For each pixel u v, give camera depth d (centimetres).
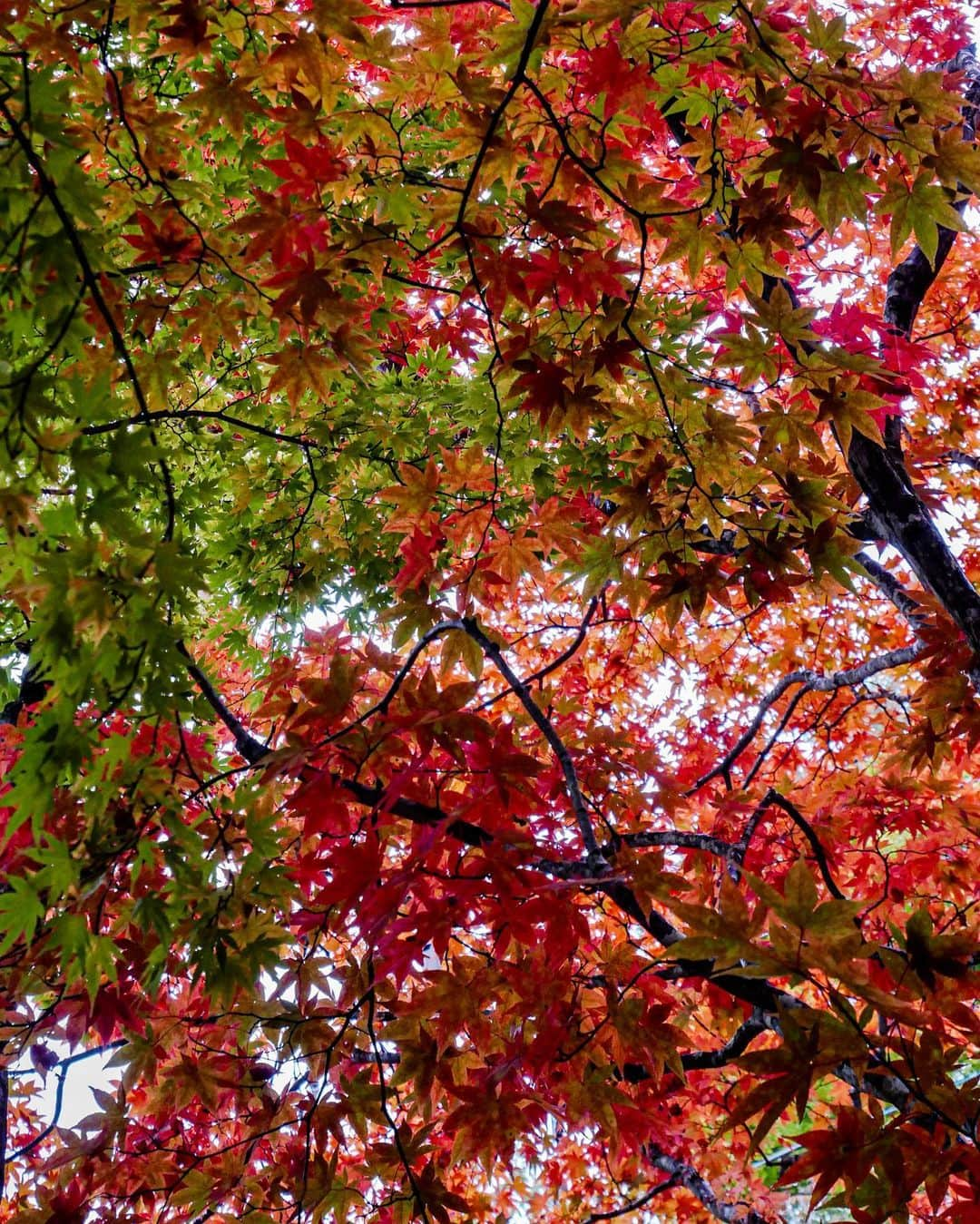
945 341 616
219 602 601
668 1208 637
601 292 294
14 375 172
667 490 309
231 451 527
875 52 479
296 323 261
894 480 356
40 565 171
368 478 573
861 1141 151
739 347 274
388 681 420
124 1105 285
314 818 237
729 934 154
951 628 372
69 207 181
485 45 284
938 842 412
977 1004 352
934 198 235
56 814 237
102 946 203
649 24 268
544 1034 228
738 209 251
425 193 274
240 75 233
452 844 240
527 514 496
